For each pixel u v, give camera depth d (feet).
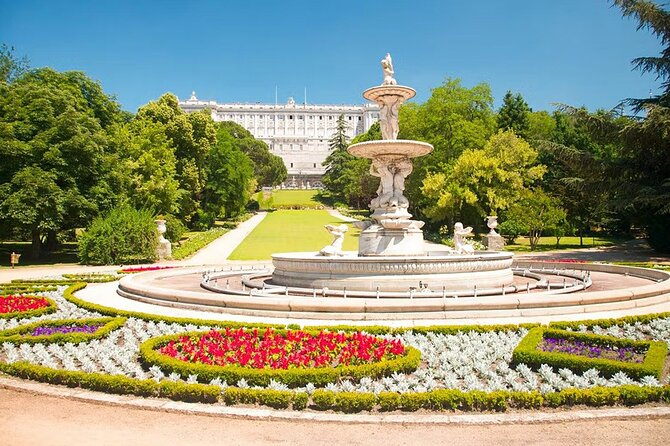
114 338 32.24
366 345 27.73
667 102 103.65
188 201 167.22
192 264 97.30
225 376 24.27
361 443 18.42
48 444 18.22
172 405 21.71
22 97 102.32
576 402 21.79
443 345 29.58
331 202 322.14
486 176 140.97
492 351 29.09
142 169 133.28
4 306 40.81
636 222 115.96
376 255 54.60
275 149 509.76
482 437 18.90
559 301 38.81
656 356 26.12
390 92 58.03
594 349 28.66
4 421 20.33
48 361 27.12
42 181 92.99
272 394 21.89
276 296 43.14
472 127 163.94
